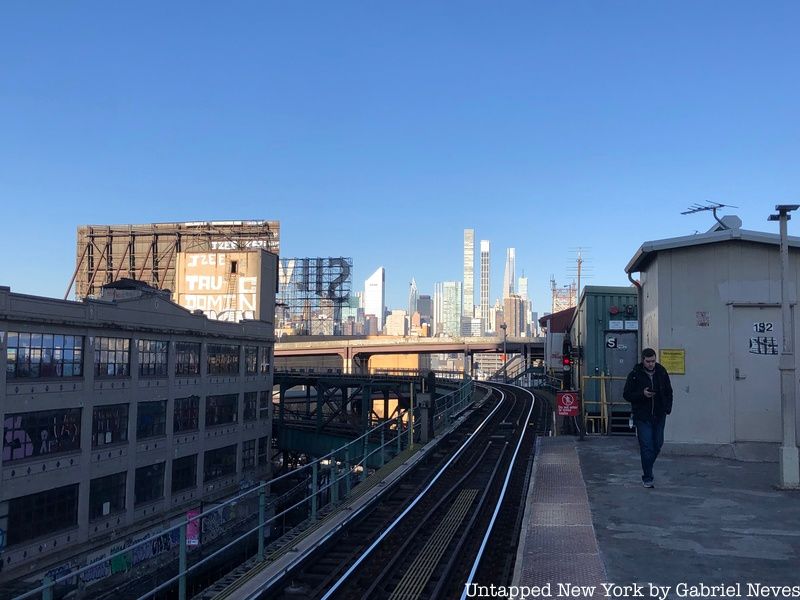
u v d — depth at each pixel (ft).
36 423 85.81
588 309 81.15
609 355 79.46
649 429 34.04
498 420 90.22
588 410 78.33
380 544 31.94
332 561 30.60
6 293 80.79
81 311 94.73
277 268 205.87
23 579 81.10
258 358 155.94
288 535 35.09
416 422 69.26
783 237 34.32
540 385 187.73
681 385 42.11
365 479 48.26
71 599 81.46
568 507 30.81
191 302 193.36
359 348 313.32
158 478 113.29
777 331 41.04
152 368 112.78
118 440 102.73
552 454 46.11
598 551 24.03
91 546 93.35
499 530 32.42
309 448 183.62
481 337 327.88
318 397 185.06
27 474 83.10
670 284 42.55
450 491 42.88
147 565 99.71
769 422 40.68
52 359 89.30
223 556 109.70
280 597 26.86
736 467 38.34
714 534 25.76
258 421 154.61
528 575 21.99
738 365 41.29
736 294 41.39
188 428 123.24
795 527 26.58
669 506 30.25
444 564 28.81
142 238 227.40
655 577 21.16
